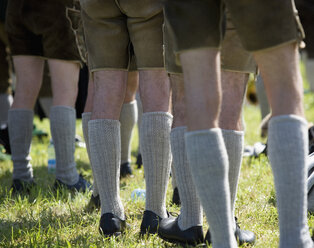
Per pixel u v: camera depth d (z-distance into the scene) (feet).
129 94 36.47
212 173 17.31
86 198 31.94
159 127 23.26
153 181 23.66
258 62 17.46
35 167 44.09
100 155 23.29
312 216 25.61
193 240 21.18
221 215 17.63
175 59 19.31
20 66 34.47
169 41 20.88
